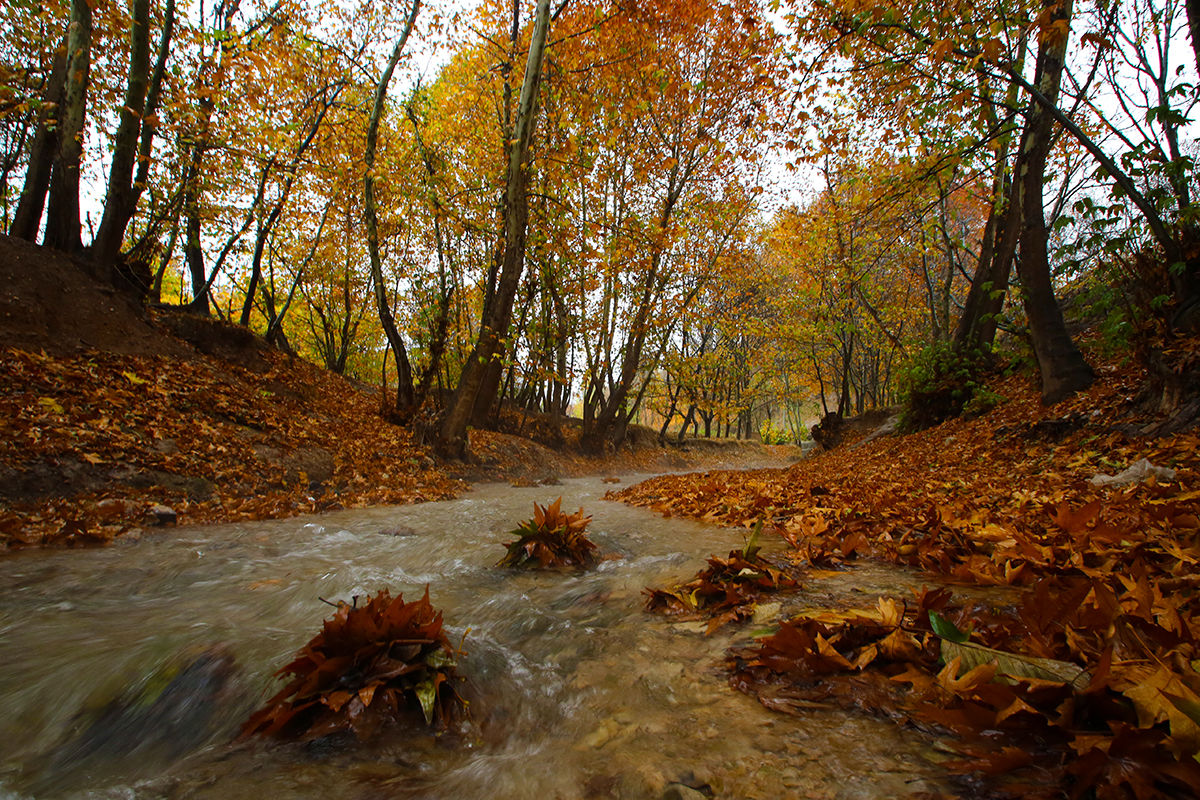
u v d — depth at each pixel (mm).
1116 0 5070
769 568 2469
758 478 8984
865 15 5629
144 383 7355
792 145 7863
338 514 6043
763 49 7516
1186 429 4734
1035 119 8156
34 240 8852
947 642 1370
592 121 13953
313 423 10164
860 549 3090
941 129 7172
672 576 2869
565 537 3488
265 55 10969
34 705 1509
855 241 13289
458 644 1877
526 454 16094
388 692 1422
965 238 17109
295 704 1395
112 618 2326
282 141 11938
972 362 11578
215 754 1280
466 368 12211
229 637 1942
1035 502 3803
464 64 14242
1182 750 874
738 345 35125
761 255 28328
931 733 1153
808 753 1126
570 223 13242
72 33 8562
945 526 3250
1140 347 5938
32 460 4707
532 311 17938
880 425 18109
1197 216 5371
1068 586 2062
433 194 11281
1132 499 3307
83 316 8156
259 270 14703
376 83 12086
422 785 1136
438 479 10016
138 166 10508
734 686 1485
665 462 26797
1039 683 1109
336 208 15844
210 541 4203
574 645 1912
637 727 1316
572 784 1100
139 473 5426
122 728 1411
